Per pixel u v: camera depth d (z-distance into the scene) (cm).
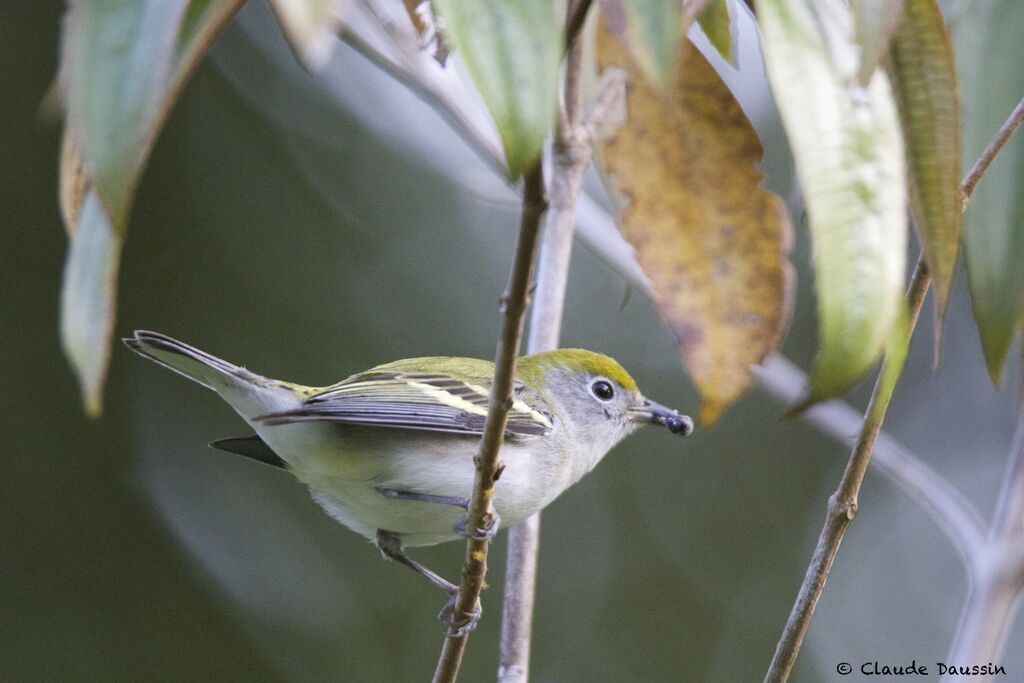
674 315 452
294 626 1202
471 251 1352
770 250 462
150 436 1224
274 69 1326
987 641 550
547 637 1283
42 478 1164
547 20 283
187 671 1155
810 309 1291
